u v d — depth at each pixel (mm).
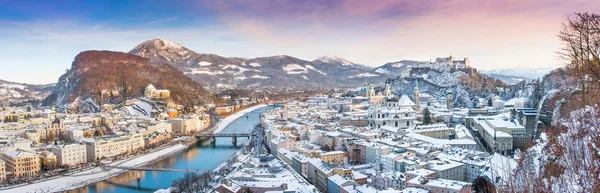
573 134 188000
